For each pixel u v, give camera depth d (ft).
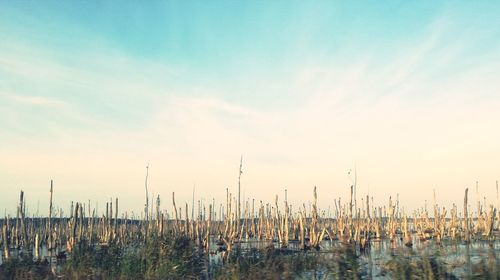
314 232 166.71
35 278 83.15
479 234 208.33
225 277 77.66
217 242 191.62
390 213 217.97
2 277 85.51
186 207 201.77
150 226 193.06
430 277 65.16
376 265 102.06
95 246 99.66
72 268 83.76
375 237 228.02
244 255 92.53
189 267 84.84
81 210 170.50
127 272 79.36
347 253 73.31
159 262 81.15
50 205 159.53
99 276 80.28
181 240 93.20
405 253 111.04
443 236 212.23
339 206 234.38
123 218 274.36
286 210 188.34
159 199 207.31
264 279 75.05
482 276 65.87
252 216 266.77
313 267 92.68
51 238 161.07
